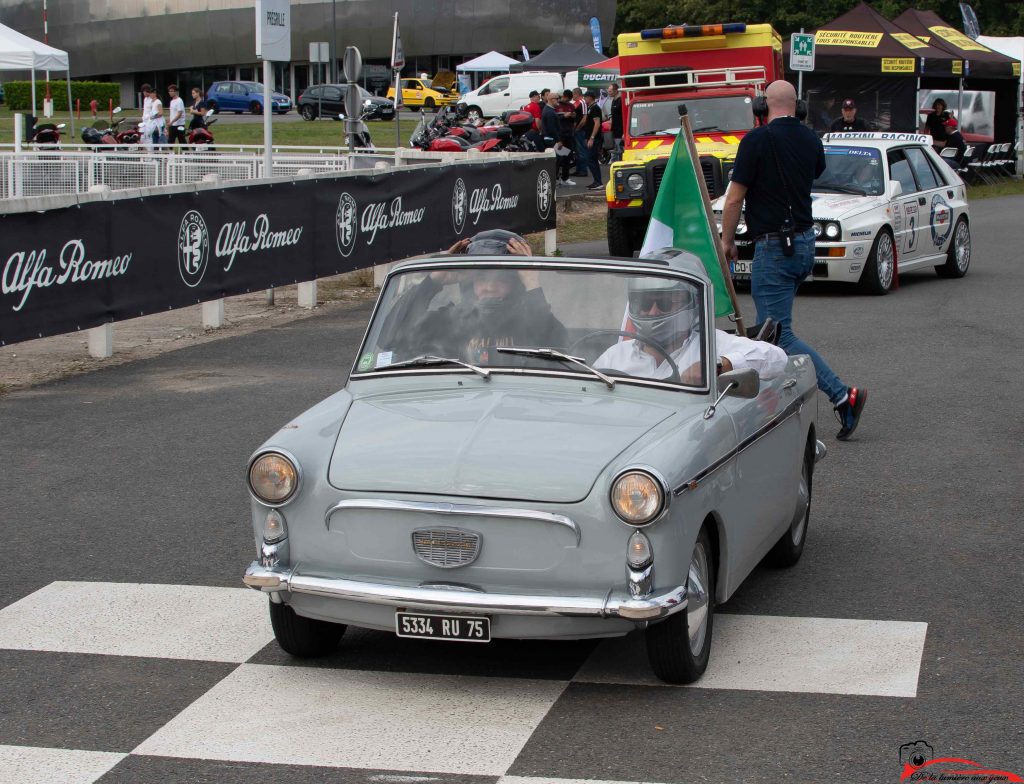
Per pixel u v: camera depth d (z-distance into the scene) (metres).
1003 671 5.11
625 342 5.48
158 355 12.57
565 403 5.24
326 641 5.31
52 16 86.50
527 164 20.45
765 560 6.47
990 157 35.31
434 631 4.73
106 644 5.49
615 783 4.19
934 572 6.38
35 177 22.80
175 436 9.30
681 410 5.24
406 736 4.56
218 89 66.44
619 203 18.16
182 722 4.70
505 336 5.58
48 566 6.54
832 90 32.34
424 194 17.56
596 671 5.16
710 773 4.25
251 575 4.89
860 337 13.11
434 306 5.72
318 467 4.92
